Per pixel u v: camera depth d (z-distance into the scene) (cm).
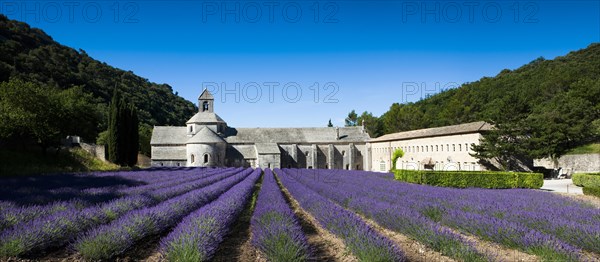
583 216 1102
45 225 812
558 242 766
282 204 1294
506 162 3712
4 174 2605
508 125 3588
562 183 2933
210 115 6025
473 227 986
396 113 8931
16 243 724
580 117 4459
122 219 898
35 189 1622
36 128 3356
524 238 820
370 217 1292
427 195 1702
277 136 6419
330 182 2602
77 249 752
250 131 6450
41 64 7588
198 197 1440
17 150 3572
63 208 1080
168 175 2970
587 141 4444
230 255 829
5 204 1112
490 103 6838
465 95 7738
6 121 3178
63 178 2375
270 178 3161
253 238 899
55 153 3878
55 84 7094
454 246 786
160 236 984
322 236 1026
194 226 827
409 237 974
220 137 5738
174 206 1161
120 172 3291
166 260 704
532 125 3578
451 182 2661
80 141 5003
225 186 2095
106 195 1430
